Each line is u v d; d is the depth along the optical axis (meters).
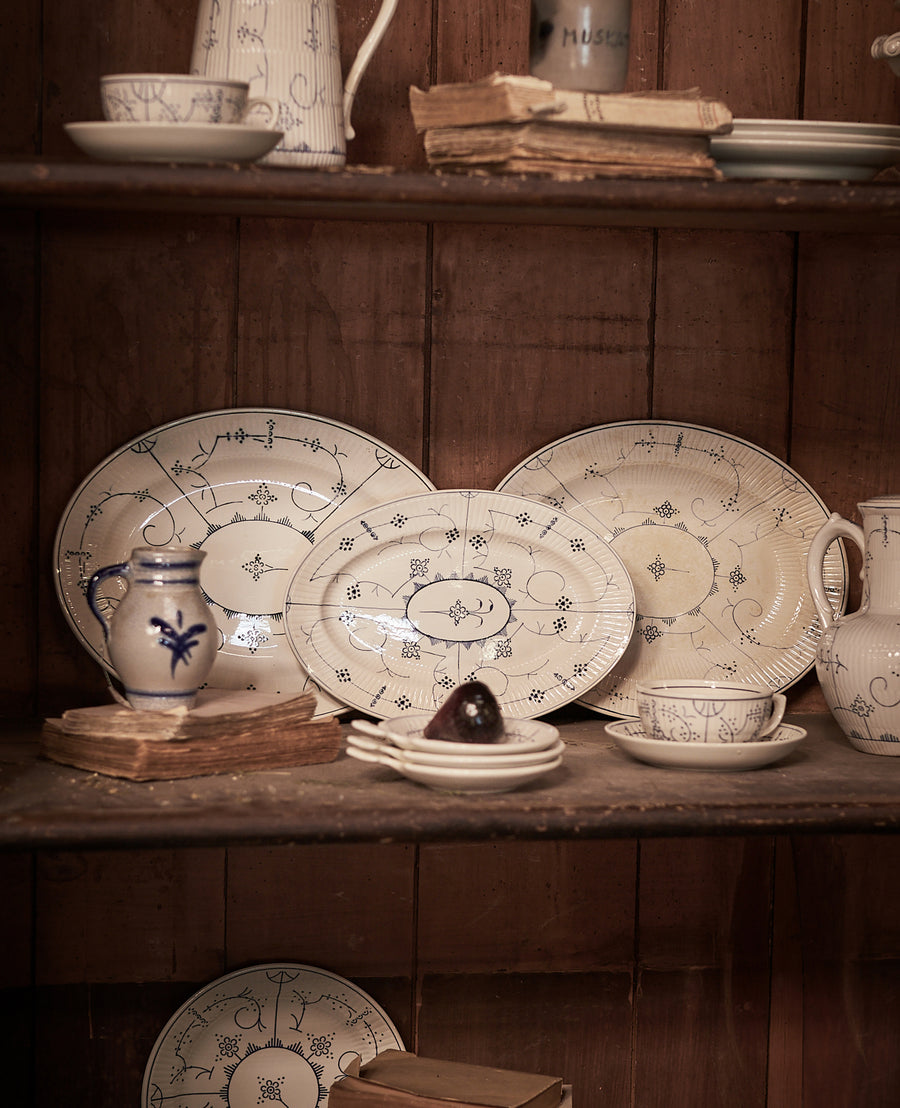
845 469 1.33
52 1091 1.26
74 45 1.19
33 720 1.21
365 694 1.18
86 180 0.92
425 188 0.95
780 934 1.34
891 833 0.97
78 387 1.22
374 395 1.26
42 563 1.22
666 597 1.27
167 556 1.03
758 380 1.31
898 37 1.09
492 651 1.21
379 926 1.29
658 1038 1.33
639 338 1.29
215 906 1.27
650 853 1.32
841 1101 1.35
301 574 1.18
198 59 1.04
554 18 1.00
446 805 0.95
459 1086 1.12
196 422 1.21
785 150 1.03
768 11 1.28
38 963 1.25
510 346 1.27
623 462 1.26
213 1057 1.26
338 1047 1.28
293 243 1.23
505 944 1.31
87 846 0.90
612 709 1.25
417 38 1.23
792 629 1.28
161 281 1.22
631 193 0.97
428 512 1.19
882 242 1.31
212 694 1.12
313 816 0.93
